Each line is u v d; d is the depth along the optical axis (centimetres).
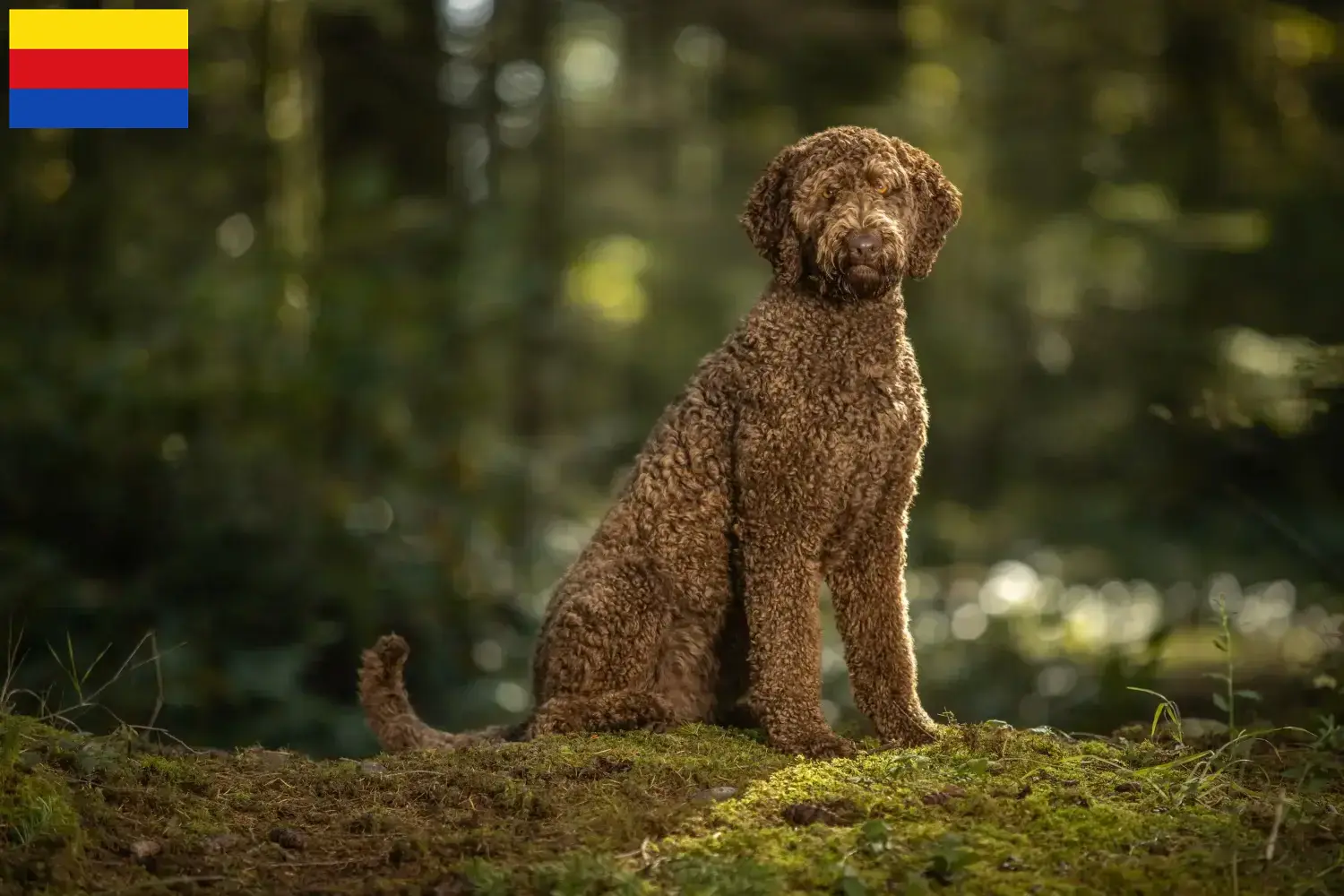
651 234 2039
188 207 957
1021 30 1596
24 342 824
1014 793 397
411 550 827
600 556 489
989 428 1648
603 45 2016
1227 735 478
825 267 433
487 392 948
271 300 866
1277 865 353
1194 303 1483
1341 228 1329
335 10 972
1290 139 1444
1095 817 378
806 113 1639
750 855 354
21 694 679
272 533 782
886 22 1535
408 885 341
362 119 992
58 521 778
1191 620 1202
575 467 1214
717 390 475
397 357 876
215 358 830
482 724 821
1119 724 689
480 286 957
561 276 1388
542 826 380
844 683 1006
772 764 431
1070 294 1653
